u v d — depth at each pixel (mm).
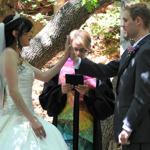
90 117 4793
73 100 4754
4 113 4332
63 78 4766
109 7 8875
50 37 6500
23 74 4242
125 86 4113
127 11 4156
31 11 8695
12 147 4160
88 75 4703
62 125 4816
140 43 4109
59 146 4273
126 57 4203
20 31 4277
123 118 4102
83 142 4766
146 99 3918
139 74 3961
